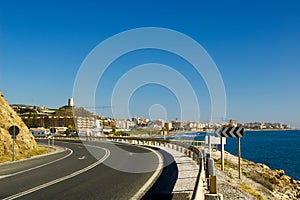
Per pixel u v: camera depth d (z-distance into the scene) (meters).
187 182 13.79
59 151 37.31
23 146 33.50
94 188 12.41
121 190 12.02
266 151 81.88
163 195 11.11
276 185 24.53
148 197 10.77
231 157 34.94
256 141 143.75
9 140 31.69
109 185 13.16
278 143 124.56
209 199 9.41
